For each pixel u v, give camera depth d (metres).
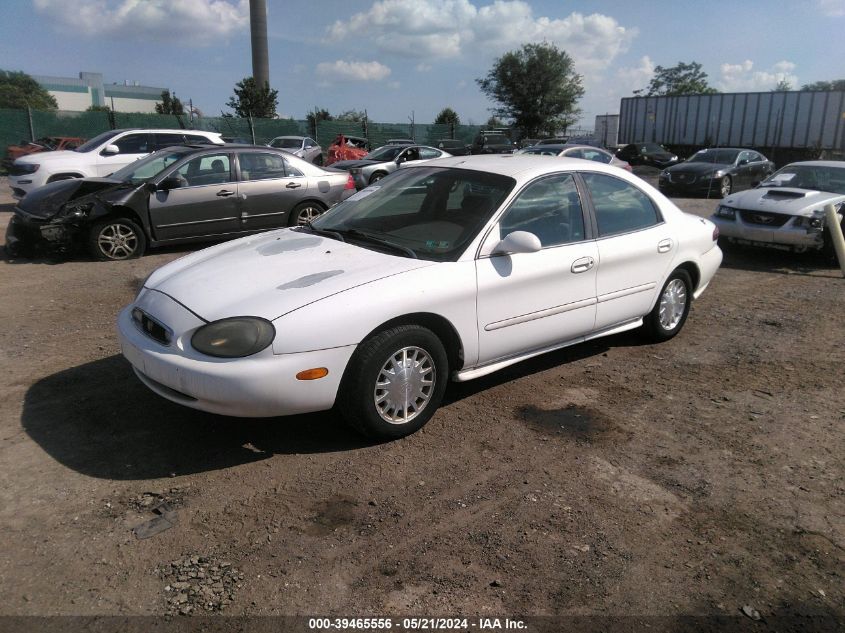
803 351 5.60
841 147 25.98
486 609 2.54
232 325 3.30
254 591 2.59
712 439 3.96
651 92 74.00
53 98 86.06
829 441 3.96
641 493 3.35
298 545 2.87
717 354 5.49
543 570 2.76
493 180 4.40
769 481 3.50
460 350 3.99
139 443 3.71
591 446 3.83
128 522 3.00
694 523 3.12
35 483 3.29
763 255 10.03
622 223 4.98
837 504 3.30
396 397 3.71
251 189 9.34
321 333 3.35
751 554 2.90
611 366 5.15
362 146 30.69
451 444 3.80
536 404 4.40
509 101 55.47
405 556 2.82
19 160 12.59
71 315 6.13
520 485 3.39
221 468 3.48
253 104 39.41
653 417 4.24
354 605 2.54
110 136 13.21
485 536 2.97
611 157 17.88
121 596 2.55
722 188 18.09
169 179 8.70
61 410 4.09
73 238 8.35
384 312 3.53
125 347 3.72
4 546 2.82
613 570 2.77
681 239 5.37
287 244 4.29
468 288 3.89
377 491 3.30
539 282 4.28
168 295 3.69
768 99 27.67
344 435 3.87
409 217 4.46
